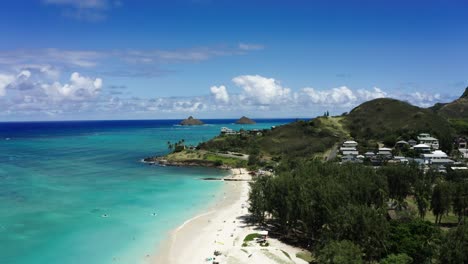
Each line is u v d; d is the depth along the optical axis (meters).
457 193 104.44
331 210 88.00
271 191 106.75
